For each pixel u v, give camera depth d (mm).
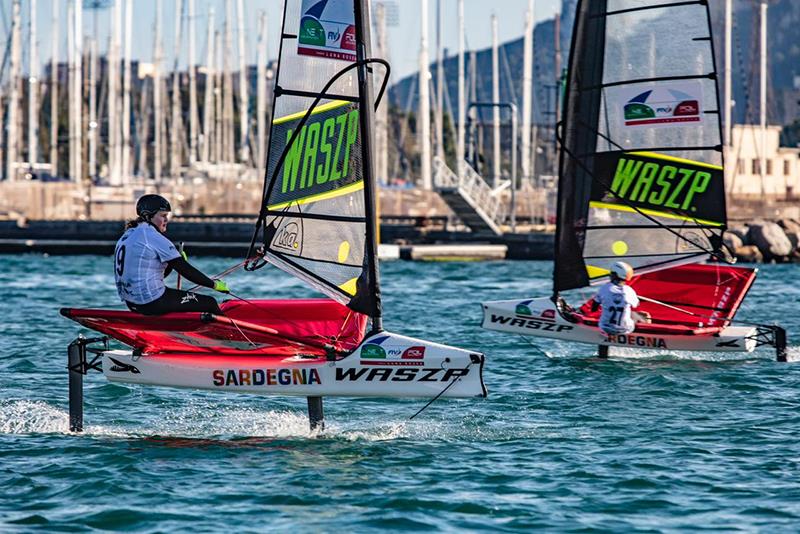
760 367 47938
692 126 50688
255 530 24625
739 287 52312
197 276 31922
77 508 26203
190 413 37781
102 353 34375
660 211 51156
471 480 28859
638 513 26031
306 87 34125
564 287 50969
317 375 33125
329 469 29938
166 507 26328
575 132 51406
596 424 36156
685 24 50406
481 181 146875
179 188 180625
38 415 36969
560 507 26469
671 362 49594
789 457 31359
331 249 34188
